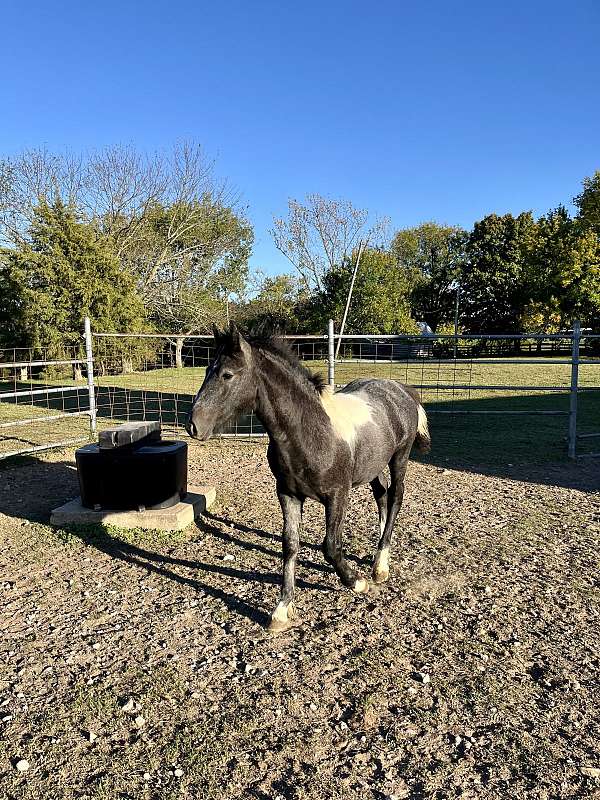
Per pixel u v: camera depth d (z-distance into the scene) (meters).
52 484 6.80
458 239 52.78
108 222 26.08
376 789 2.35
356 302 29.44
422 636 3.51
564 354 28.53
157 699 2.93
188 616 3.76
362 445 3.68
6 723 2.76
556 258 33.34
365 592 4.07
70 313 19.02
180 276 27.16
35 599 4.01
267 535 5.20
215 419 3.03
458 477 7.26
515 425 11.17
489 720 2.77
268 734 2.67
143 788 2.36
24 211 23.91
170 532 5.19
